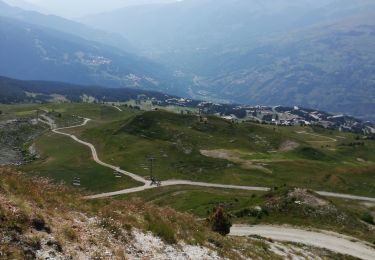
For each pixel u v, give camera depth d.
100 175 168.62
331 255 65.69
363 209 123.69
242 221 86.25
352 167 175.00
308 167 178.00
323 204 92.56
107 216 29.84
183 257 30.16
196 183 156.38
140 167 178.25
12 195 23.92
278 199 94.62
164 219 35.34
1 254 18.94
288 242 69.44
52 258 20.88
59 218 25.53
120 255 25.08
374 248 73.31
